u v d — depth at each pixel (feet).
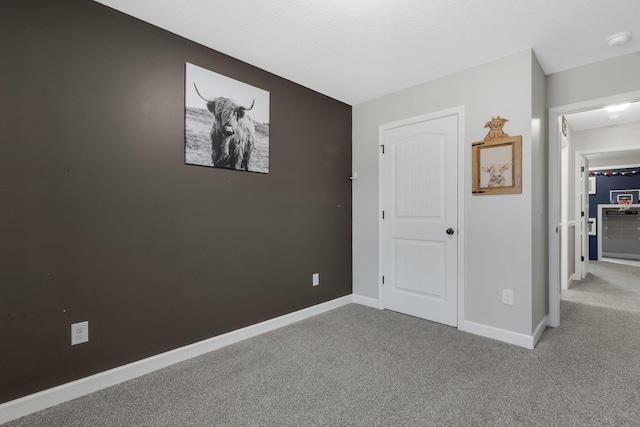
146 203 6.63
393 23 6.66
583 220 15.99
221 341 7.83
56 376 5.57
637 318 9.82
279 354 7.45
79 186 5.80
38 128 5.38
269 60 8.29
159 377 6.42
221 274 7.90
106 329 6.12
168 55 6.95
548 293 9.27
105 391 5.92
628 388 5.90
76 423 5.03
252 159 8.51
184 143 7.20
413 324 9.37
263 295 8.84
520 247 7.85
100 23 6.02
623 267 18.97
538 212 8.35
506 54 8.01
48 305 5.49
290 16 6.42
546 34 7.09
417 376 6.40
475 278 8.63
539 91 8.51
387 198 10.73
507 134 8.06
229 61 8.03
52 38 5.51
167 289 6.95
